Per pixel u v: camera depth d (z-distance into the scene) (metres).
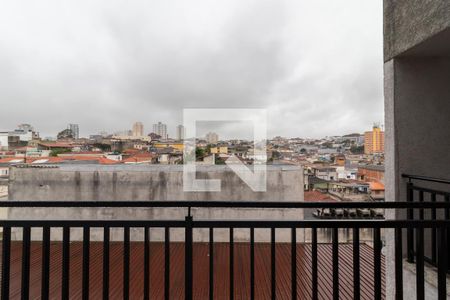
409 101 2.48
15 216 5.22
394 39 2.48
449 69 2.47
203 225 1.46
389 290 2.57
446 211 2.07
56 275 3.58
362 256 4.06
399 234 1.49
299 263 3.94
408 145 2.46
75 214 5.26
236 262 4.04
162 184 5.20
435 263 2.20
